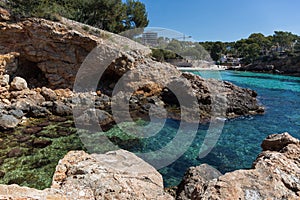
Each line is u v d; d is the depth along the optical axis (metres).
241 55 74.75
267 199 2.95
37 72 16.94
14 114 11.18
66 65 16.33
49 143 8.84
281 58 50.62
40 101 13.76
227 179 3.32
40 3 17.17
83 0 24.00
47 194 3.43
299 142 5.16
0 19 14.49
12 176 6.48
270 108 15.88
